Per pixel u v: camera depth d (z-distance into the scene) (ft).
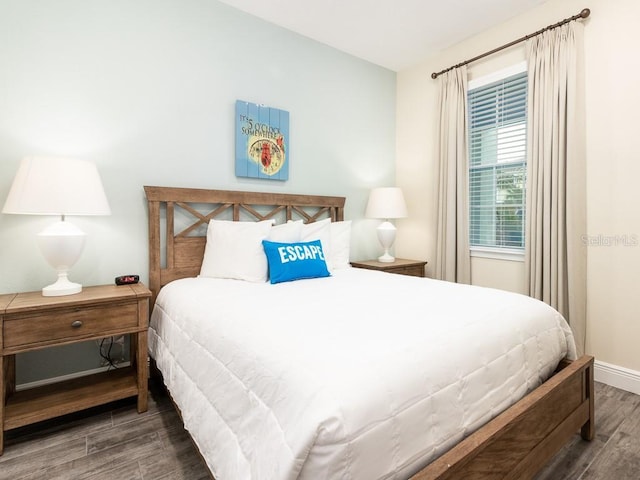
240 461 3.16
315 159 10.29
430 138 11.30
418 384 3.04
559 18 8.09
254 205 9.09
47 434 5.42
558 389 4.37
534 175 8.32
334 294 5.74
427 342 3.52
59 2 6.48
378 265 10.13
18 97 6.14
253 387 3.31
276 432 2.77
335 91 10.68
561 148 7.76
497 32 9.36
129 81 7.22
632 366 7.11
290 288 6.33
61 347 6.71
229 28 8.49
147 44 7.41
